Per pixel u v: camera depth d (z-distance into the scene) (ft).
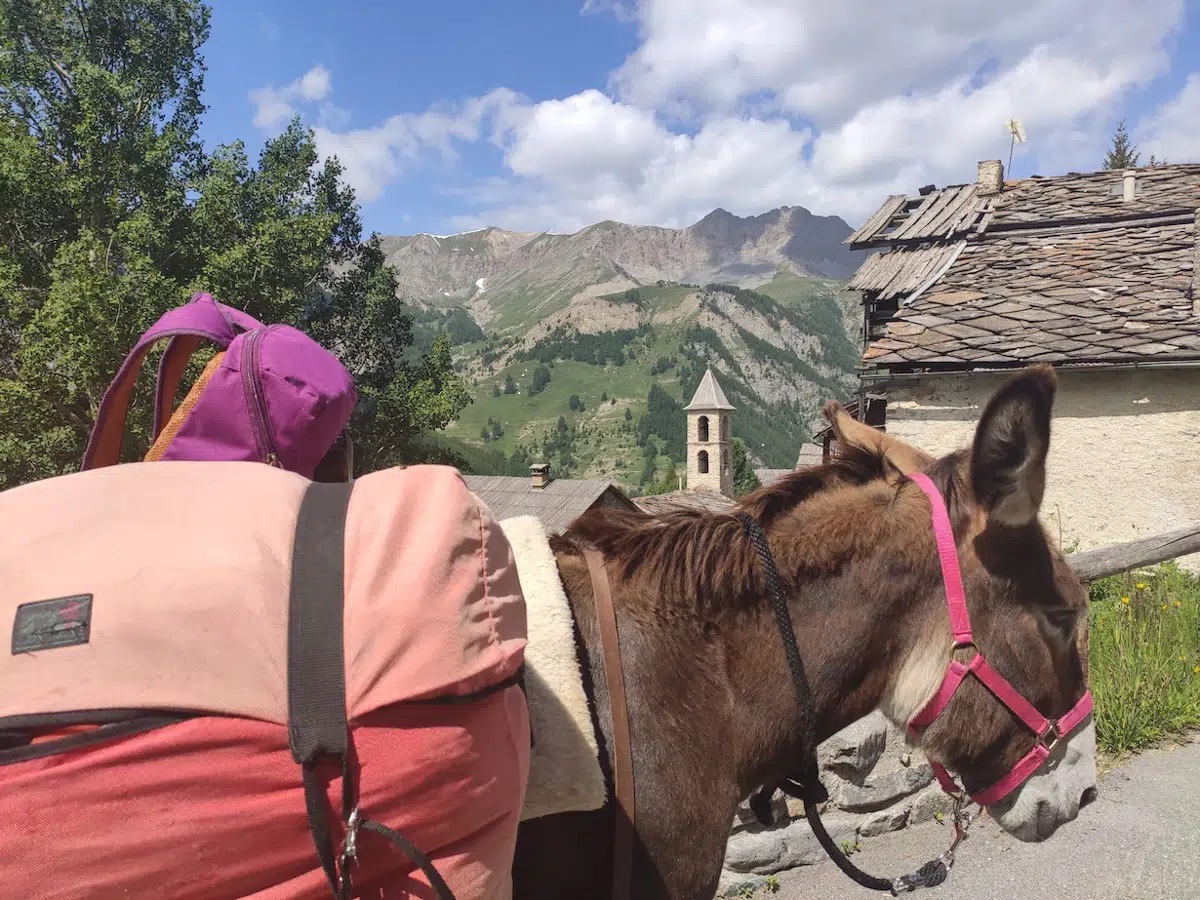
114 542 3.72
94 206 90.94
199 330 5.50
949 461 6.29
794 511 6.17
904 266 51.90
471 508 4.17
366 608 3.70
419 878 3.79
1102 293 41.22
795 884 13.14
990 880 13.21
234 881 3.48
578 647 5.32
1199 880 13.20
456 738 3.76
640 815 5.19
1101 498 37.47
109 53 104.83
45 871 3.27
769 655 5.81
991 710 5.97
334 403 5.06
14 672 3.43
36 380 77.05
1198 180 51.01
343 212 113.19
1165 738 18.95
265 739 3.48
